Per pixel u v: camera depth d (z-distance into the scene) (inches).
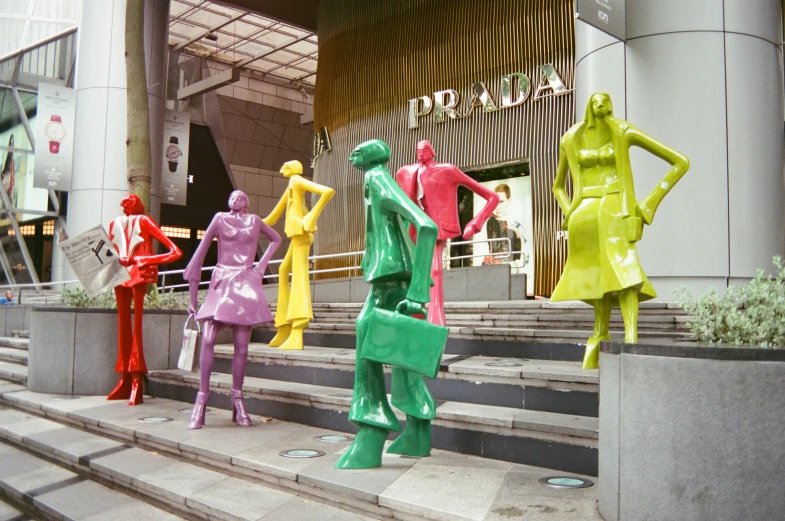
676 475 113.3
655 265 335.6
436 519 130.8
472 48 618.8
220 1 809.5
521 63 582.6
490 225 600.7
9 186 869.2
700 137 332.8
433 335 155.7
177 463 192.1
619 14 342.3
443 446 185.5
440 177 273.6
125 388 289.3
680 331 249.9
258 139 1223.5
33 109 871.7
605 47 357.4
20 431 244.4
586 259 211.5
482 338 259.8
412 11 671.8
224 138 1181.7
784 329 130.0
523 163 584.1
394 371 174.1
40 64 860.6
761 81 342.3
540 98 561.6
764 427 108.8
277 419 236.5
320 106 776.3
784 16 372.5
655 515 115.0
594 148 214.7
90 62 679.1
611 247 204.5
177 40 1101.1
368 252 172.9
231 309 224.7
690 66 336.5
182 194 764.0
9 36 882.1
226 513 148.6
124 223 280.5
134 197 286.5
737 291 141.9
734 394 110.1
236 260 232.7
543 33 568.7
